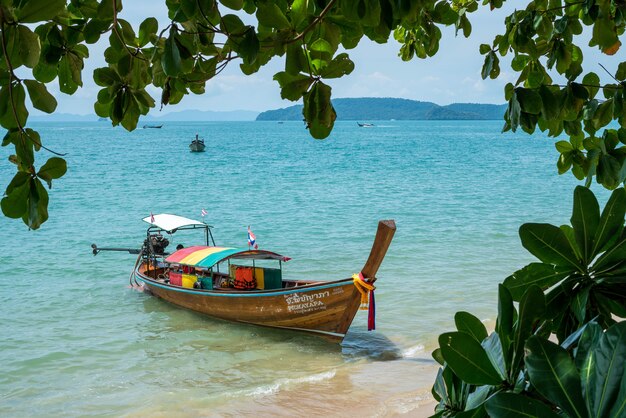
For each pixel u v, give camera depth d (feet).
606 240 6.28
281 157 256.52
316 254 78.02
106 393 39.22
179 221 64.90
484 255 74.02
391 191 140.05
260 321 51.16
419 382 39.22
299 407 36.11
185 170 198.80
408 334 48.39
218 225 101.35
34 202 6.77
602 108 10.73
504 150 304.09
